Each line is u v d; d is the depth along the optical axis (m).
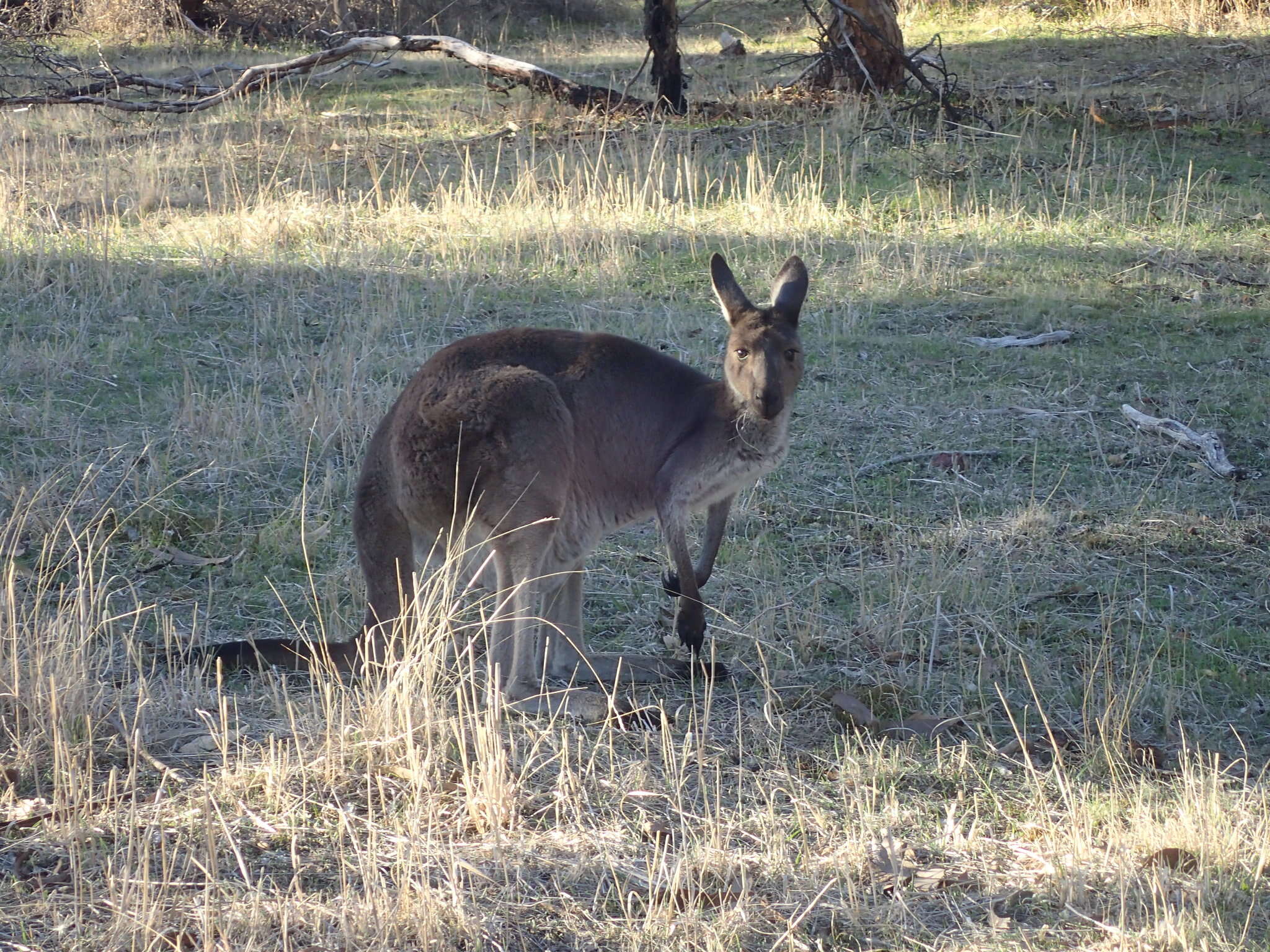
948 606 11.65
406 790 8.63
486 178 25.50
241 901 7.36
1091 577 12.15
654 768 9.09
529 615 9.96
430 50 30.16
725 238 21.91
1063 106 29.27
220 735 9.20
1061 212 22.89
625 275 20.23
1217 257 21.19
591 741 9.45
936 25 42.09
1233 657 10.81
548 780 8.90
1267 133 27.25
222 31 47.41
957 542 12.77
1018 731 9.45
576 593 10.67
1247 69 33.22
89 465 13.38
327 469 13.61
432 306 18.94
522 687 9.92
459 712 9.18
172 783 8.66
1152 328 18.52
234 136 29.52
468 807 8.35
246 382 16.28
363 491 10.42
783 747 9.48
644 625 11.63
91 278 19.44
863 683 10.38
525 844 8.10
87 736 8.91
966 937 7.29
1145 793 8.74
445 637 9.77
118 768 8.83
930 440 15.05
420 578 10.70
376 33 32.44
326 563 12.34
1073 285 20.06
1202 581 12.09
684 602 10.39
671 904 7.30
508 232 21.75
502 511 9.84
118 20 46.88
